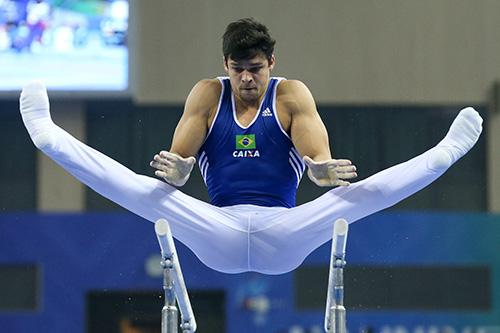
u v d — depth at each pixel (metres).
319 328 26.00
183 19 31.44
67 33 30.77
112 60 30.80
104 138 31.95
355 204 12.47
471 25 31.73
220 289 26.33
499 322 26.28
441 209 31.45
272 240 12.73
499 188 31.27
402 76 31.58
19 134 32.09
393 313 26.22
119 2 30.84
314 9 31.44
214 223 12.66
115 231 27.08
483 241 26.61
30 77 30.67
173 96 31.31
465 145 12.40
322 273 26.09
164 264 11.34
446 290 26.36
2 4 30.62
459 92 31.59
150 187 12.52
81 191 31.53
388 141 31.95
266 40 12.66
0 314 26.73
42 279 26.94
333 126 32.00
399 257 26.47
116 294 27.03
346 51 31.48
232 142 12.91
